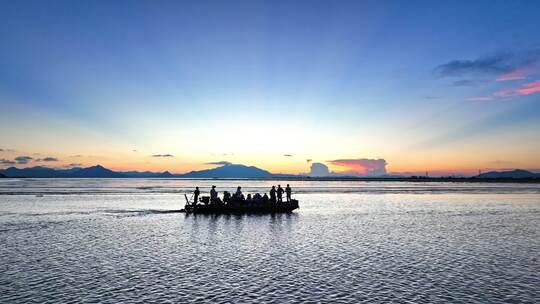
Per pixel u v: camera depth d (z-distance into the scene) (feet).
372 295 56.03
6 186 510.17
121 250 86.94
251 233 112.37
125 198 265.54
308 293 56.75
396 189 501.56
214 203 165.78
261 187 568.82
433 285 61.00
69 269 69.62
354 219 148.77
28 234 108.17
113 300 53.11
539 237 107.04
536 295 56.34
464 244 95.96
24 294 55.36
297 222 138.82
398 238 104.42
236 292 57.06
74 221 136.56
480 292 57.62
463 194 359.25
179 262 75.46
